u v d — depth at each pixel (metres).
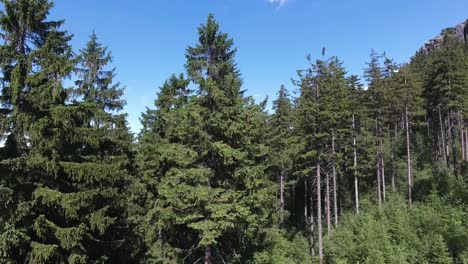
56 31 16.55
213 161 20.84
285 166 34.56
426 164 48.69
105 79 22.19
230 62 21.09
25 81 14.80
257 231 23.97
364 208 41.03
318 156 32.81
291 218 46.28
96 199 17.20
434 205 34.28
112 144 21.31
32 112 15.16
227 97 20.31
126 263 22.62
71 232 14.88
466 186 36.22
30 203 14.59
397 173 48.41
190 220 19.61
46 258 14.09
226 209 18.38
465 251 25.11
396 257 25.28
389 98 43.06
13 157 15.29
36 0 15.84
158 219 22.19
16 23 15.62
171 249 21.67
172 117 21.16
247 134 21.34
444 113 56.00
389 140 51.25
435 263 24.97
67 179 16.91
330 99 32.88
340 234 33.25
